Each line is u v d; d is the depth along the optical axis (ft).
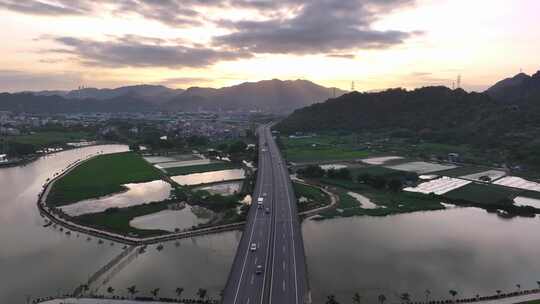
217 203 561.43
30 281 341.82
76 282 339.57
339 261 379.55
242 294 282.15
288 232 409.08
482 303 296.71
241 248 366.02
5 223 496.64
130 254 398.01
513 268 368.27
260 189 604.08
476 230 475.31
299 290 287.48
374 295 314.76
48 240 437.58
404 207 565.53
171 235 442.91
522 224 499.51
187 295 314.76
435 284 335.06
